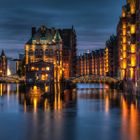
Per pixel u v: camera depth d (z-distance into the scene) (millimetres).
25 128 57875
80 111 81625
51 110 84125
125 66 174375
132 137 50562
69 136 51438
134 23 144625
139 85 121812
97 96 131125
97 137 50719
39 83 163875
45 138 50125
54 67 180375
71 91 170875
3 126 59906
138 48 129375
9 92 163000
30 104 100812
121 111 80750
